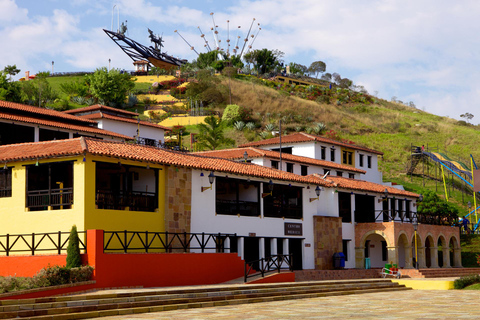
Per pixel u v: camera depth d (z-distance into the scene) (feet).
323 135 309.01
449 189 253.85
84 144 87.15
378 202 154.51
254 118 323.98
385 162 287.48
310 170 171.73
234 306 69.97
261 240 116.57
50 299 61.31
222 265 95.30
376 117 379.96
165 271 84.69
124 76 336.29
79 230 83.61
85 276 73.92
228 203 112.37
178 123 302.66
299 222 126.41
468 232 200.34
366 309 65.62
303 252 126.52
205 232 104.37
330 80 512.63
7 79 275.80
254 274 100.83
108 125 182.19
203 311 63.72
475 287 100.83
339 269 131.95
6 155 92.89
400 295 88.89
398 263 150.92
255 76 447.42
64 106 294.66
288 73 495.82
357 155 205.16
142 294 67.62
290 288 84.99
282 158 159.84
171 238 96.78
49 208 88.12
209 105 336.49
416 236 149.69
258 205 117.19
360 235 143.64
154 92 358.84
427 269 138.62
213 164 109.60
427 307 67.97
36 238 87.71
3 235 88.38
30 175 92.79
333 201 137.08
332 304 72.33
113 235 86.74
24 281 72.54
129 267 79.30
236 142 279.90
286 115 338.34
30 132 136.05
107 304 62.18
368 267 141.38
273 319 55.26
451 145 330.95
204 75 378.94
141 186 100.94
